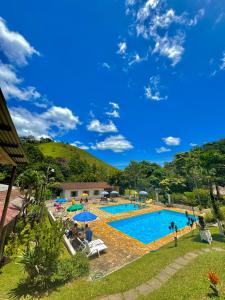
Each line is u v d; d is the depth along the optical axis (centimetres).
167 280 765
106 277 873
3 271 946
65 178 5538
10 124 389
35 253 832
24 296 721
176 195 3422
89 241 1330
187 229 1820
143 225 2209
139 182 4928
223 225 1383
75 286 788
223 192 3250
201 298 575
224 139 6619
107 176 6056
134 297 676
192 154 5034
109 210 2931
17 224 1370
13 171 821
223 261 837
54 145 12538
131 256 1166
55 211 2703
